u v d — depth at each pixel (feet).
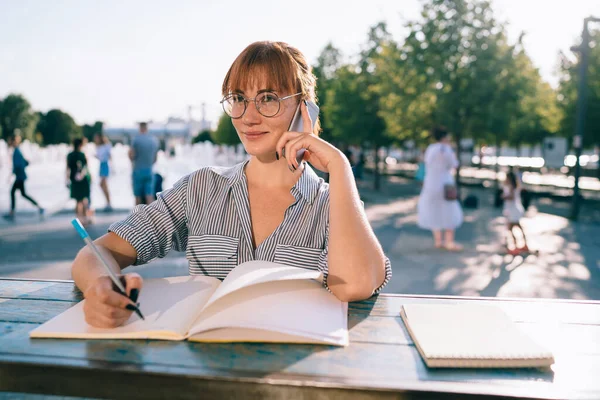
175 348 3.82
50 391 3.55
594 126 65.21
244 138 5.57
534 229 35.22
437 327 4.19
